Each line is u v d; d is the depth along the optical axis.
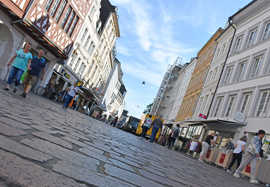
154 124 17.36
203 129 27.31
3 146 2.46
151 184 3.33
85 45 32.19
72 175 2.32
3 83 15.54
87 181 2.30
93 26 31.61
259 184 10.80
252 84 20.47
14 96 9.98
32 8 16.88
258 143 10.79
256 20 23.94
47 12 18.77
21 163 2.13
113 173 3.10
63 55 23.17
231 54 27.38
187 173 6.37
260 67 20.44
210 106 27.70
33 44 19.72
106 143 6.32
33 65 11.53
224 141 21.62
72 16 23.16
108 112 79.31
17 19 16.44
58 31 21.17
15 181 1.73
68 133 5.32
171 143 23.80
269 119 16.61
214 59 34.34
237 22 28.25
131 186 2.76
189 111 38.22
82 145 4.39
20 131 3.52
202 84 35.72
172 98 68.25
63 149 3.38
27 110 6.77
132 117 45.25
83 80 37.12
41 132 4.11
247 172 12.45
